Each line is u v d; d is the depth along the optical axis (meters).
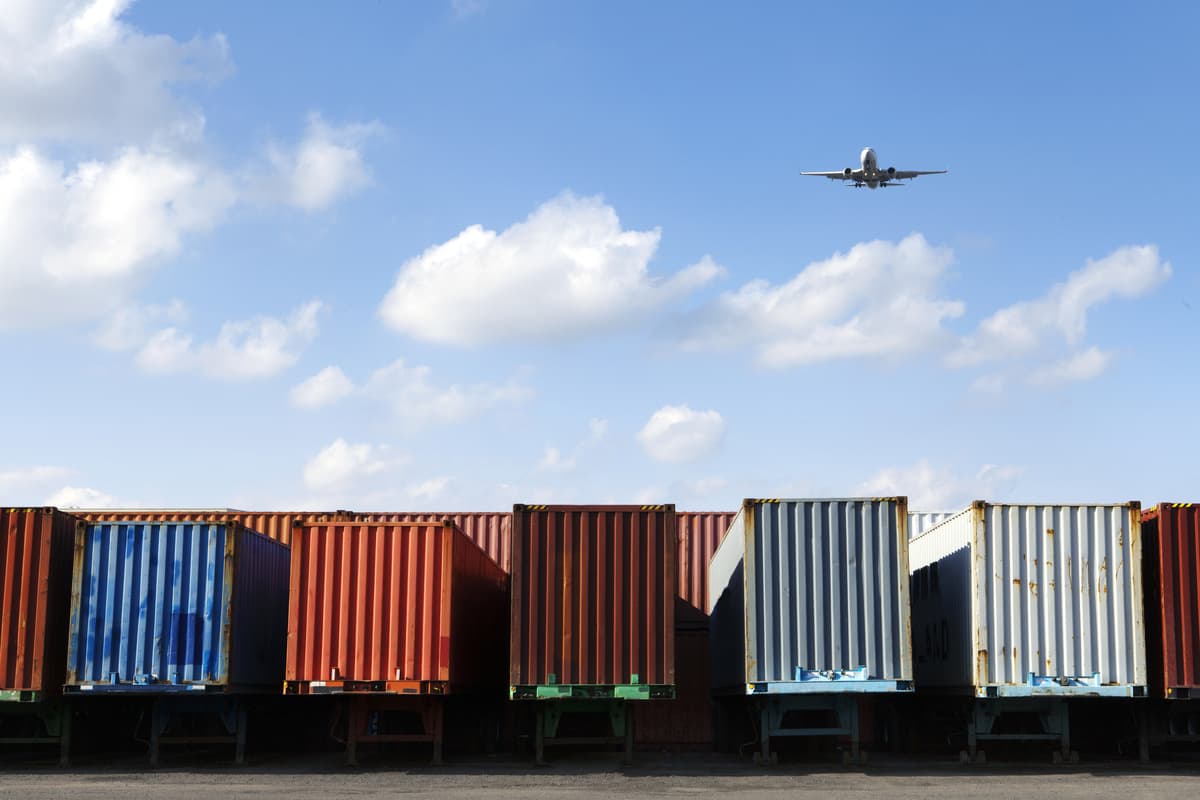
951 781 16.14
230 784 15.75
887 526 17.39
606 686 16.91
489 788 15.38
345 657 16.97
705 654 25.42
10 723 19.48
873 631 17.09
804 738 22.36
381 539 17.36
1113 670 16.89
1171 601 17.11
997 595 17.09
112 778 16.44
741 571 18.11
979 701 18.08
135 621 17.14
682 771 17.52
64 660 18.09
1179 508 17.39
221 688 16.94
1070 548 17.23
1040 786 15.53
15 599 17.23
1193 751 20.28
